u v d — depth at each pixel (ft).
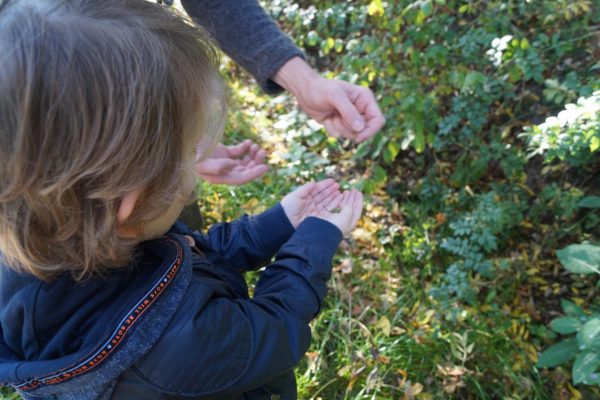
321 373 6.43
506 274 7.58
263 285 2.90
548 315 7.44
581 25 7.98
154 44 1.87
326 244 3.02
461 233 7.40
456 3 8.80
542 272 7.82
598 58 7.78
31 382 2.26
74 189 1.84
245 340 2.41
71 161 1.75
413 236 8.29
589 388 6.49
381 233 8.48
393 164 9.56
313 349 6.72
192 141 2.11
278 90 4.66
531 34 8.49
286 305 2.72
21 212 1.90
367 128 4.46
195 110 2.05
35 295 2.20
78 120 1.72
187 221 4.83
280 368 2.53
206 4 4.18
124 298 2.25
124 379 2.28
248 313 2.51
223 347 2.34
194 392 2.32
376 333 6.97
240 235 3.53
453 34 7.94
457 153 9.07
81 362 2.14
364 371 6.44
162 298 2.24
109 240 1.98
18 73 1.66
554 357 6.13
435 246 8.20
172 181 2.03
